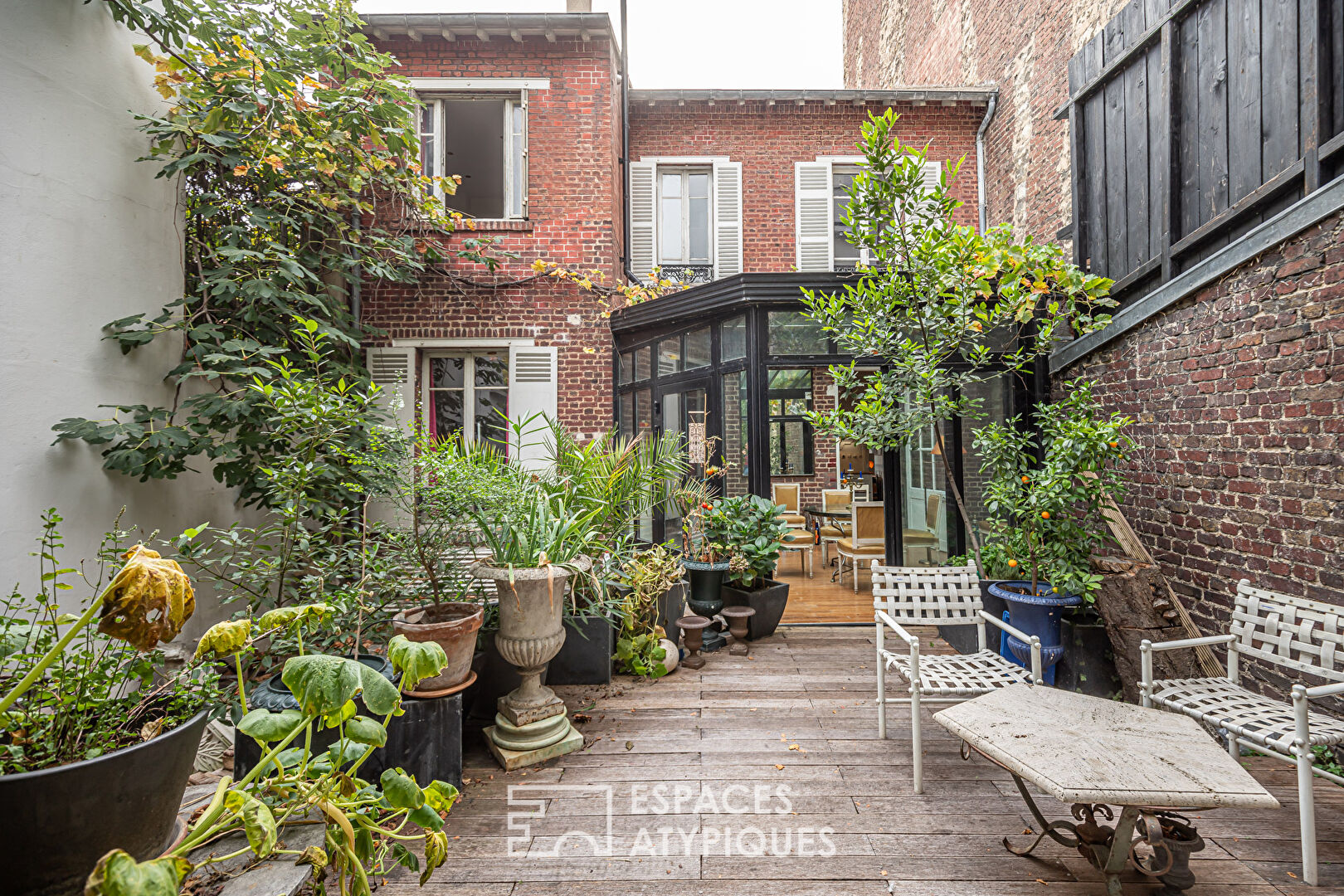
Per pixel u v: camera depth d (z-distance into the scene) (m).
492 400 6.04
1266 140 2.91
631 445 4.11
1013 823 2.26
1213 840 2.15
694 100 7.45
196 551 2.67
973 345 4.32
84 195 3.12
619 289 5.94
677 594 4.29
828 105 7.61
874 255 3.85
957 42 8.60
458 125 7.67
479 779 2.58
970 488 4.87
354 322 5.08
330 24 4.09
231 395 3.52
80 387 3.08
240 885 1.38
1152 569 3.21
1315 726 2.10
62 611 2.91
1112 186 3.97
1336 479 2.52
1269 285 2.82
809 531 7.78
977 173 7.73
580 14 5.65
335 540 3.64
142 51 3.37
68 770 1.14
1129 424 3.71
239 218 4.08
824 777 2.58
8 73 2.78
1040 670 2.58
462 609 2.76
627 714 3.20
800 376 5.48
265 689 2.24
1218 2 3.19
